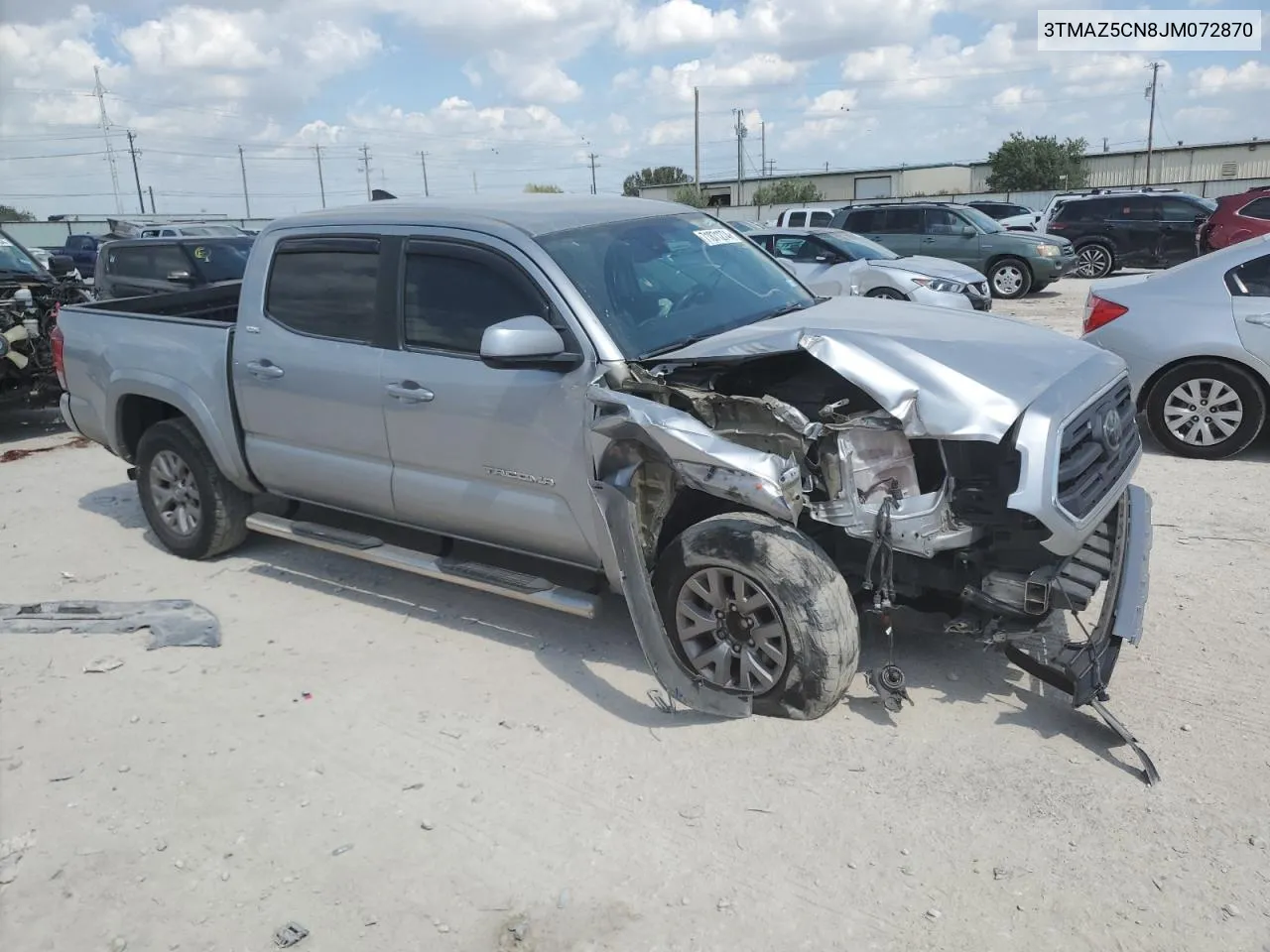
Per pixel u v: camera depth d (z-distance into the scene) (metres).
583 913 3.01
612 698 4.23
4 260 10.02
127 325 6.01
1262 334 6.99
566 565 4.60
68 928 3.02
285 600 5.39
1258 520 6.01
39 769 3.84
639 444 3.92
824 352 3.77
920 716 3.96
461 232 4.52
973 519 3.72
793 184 62.16
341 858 3.29
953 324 4.39
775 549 3.76
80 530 6.68
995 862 3.14
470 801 3.56
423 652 4.73
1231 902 2.93
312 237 5.05
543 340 3.98
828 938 2.87
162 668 4.62
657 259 4.64
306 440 5.16
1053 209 23.14
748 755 3.75
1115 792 3.44
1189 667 4.25
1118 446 4.12
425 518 4.86
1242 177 59.09
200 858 3.31
